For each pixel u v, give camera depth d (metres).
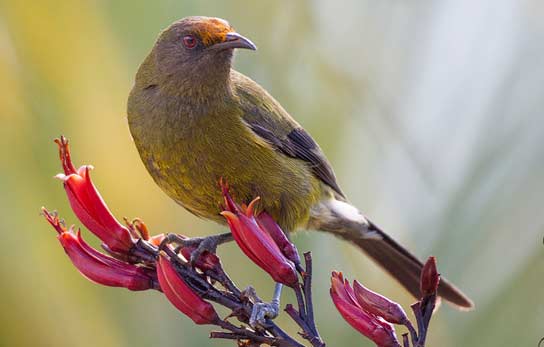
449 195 10.23
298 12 11.39
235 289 7.58
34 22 10.39
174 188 9.83
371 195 11.19
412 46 11.63
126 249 7.71
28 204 10.12
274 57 11.28
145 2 10.70
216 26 9.47
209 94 9.46
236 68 11.21
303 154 10.34
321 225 10.97
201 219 10.48
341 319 10.38
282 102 11.12
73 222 10.32
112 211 10.30
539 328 9.55
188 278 7.61
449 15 11.72
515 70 10.62
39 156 10.25
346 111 11.30
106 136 10.41
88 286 10.23
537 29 11.20
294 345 7.18
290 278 7.24
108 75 10.50
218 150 9.52
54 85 10.36
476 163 10.18
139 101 9.72
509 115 10.33
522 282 9.63
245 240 7.34
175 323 10.41
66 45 10.44
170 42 9.53
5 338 9.89
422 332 6.84
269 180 9.77
